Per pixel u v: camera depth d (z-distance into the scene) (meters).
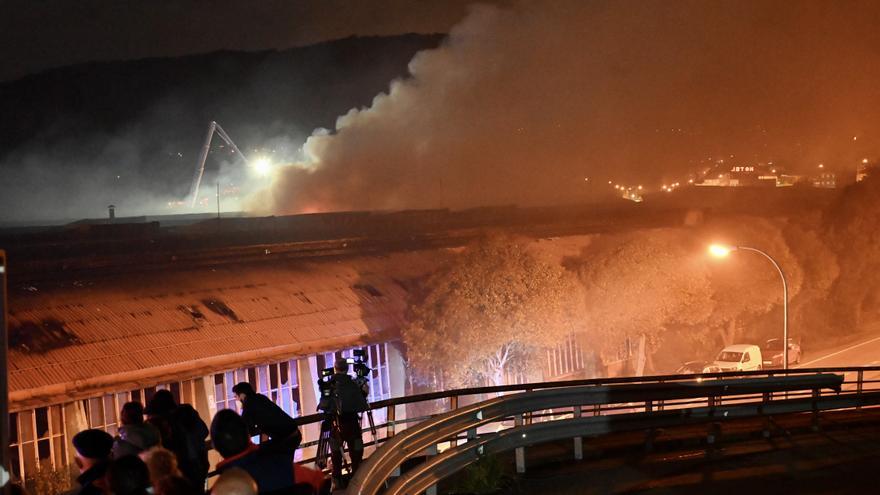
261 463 6.24
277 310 31.56
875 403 17.44
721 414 14.45
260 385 29.30
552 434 11.91
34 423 22.94
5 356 4.39
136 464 4.70
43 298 27.30
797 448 13.89
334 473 10.70
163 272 32.25
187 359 26.62
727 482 11.52
